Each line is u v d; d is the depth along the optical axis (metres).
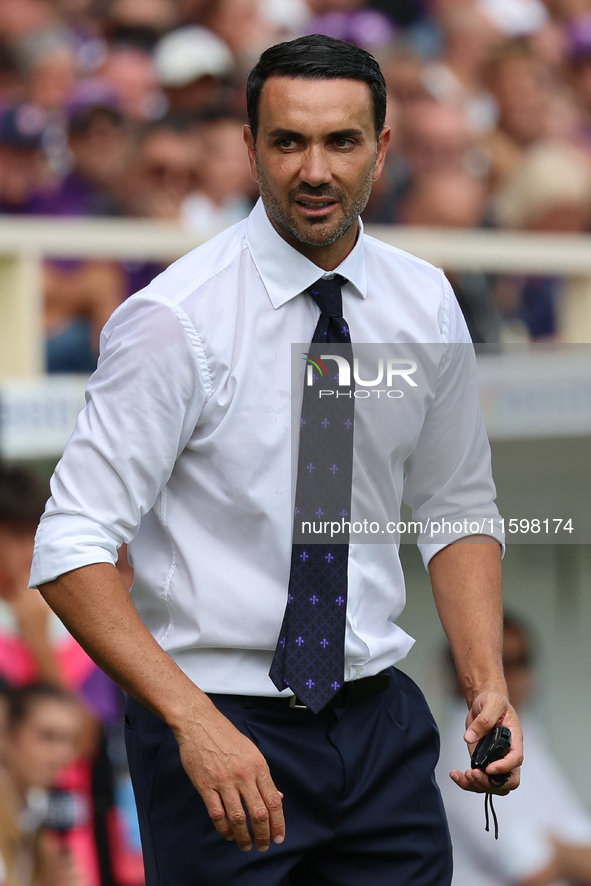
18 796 11.78
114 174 15.35
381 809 5.86
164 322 5.39
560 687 13.34
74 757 12.09
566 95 18.72
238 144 16.17
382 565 6.03
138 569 5.77
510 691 13.20
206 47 16.16
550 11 18.95
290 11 17.48
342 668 5.63
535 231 17.45
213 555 5.63
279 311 5.70
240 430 5.54
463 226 17.03
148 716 5.76
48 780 11.92
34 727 11.92
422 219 16.89
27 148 14.84
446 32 18.00
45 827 11.80
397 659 6.11
